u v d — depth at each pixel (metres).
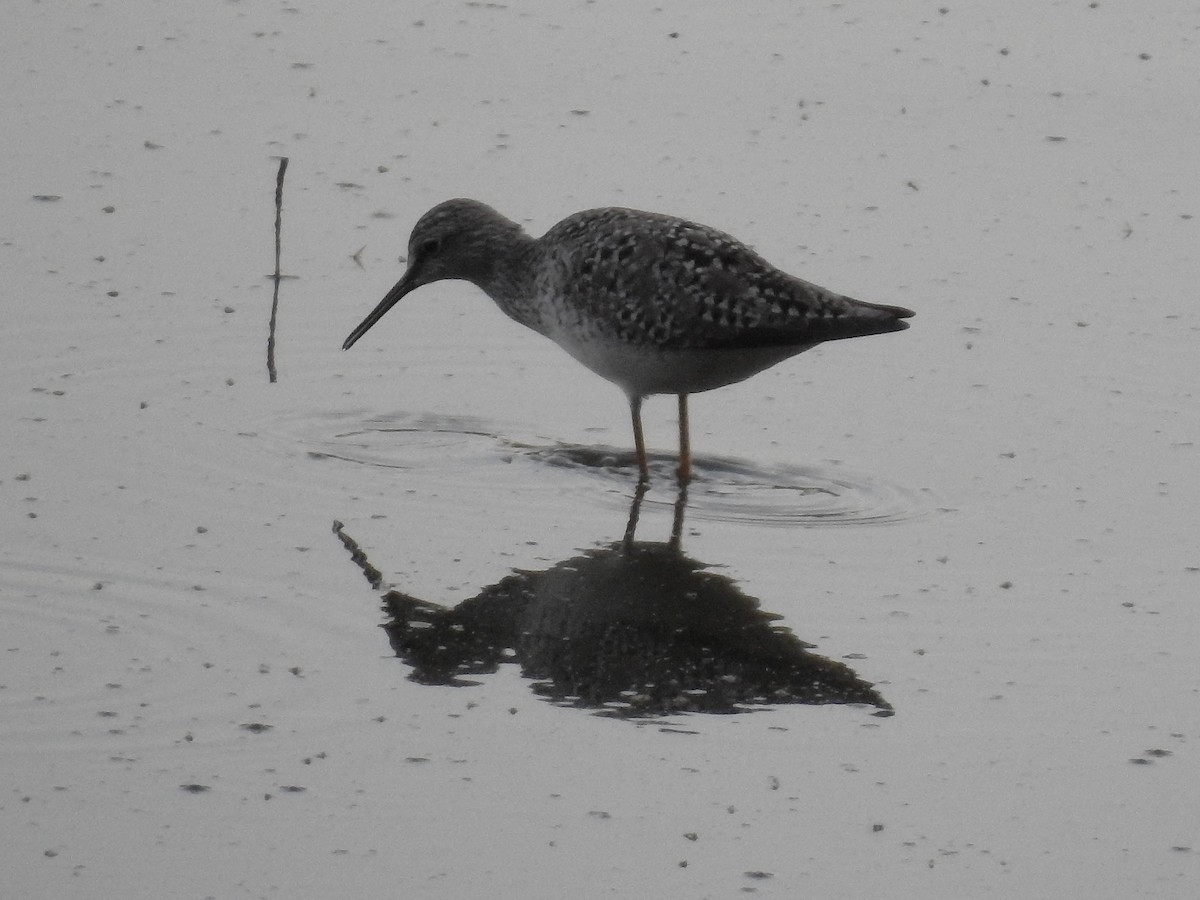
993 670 9.86
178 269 15.23
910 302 15.05
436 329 14.81
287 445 12.62
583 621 10.30
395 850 8.12
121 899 7.68
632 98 19.03
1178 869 8.15
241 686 9.43
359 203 16.52
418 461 12.52
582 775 8.78
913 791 8.73
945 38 20.64
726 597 10.66
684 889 7.90
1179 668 9.89
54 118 17.91
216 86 18.88
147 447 12.41
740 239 15.98
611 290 12.16
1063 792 8.74
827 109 18.88
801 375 14.13
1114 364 14.09
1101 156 17.95
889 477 12.40
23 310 14.34
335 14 20.97
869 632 10.27
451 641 10.00
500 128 18.19
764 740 9.15
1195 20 21.09
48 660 9.57
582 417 13.45
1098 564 11.13
